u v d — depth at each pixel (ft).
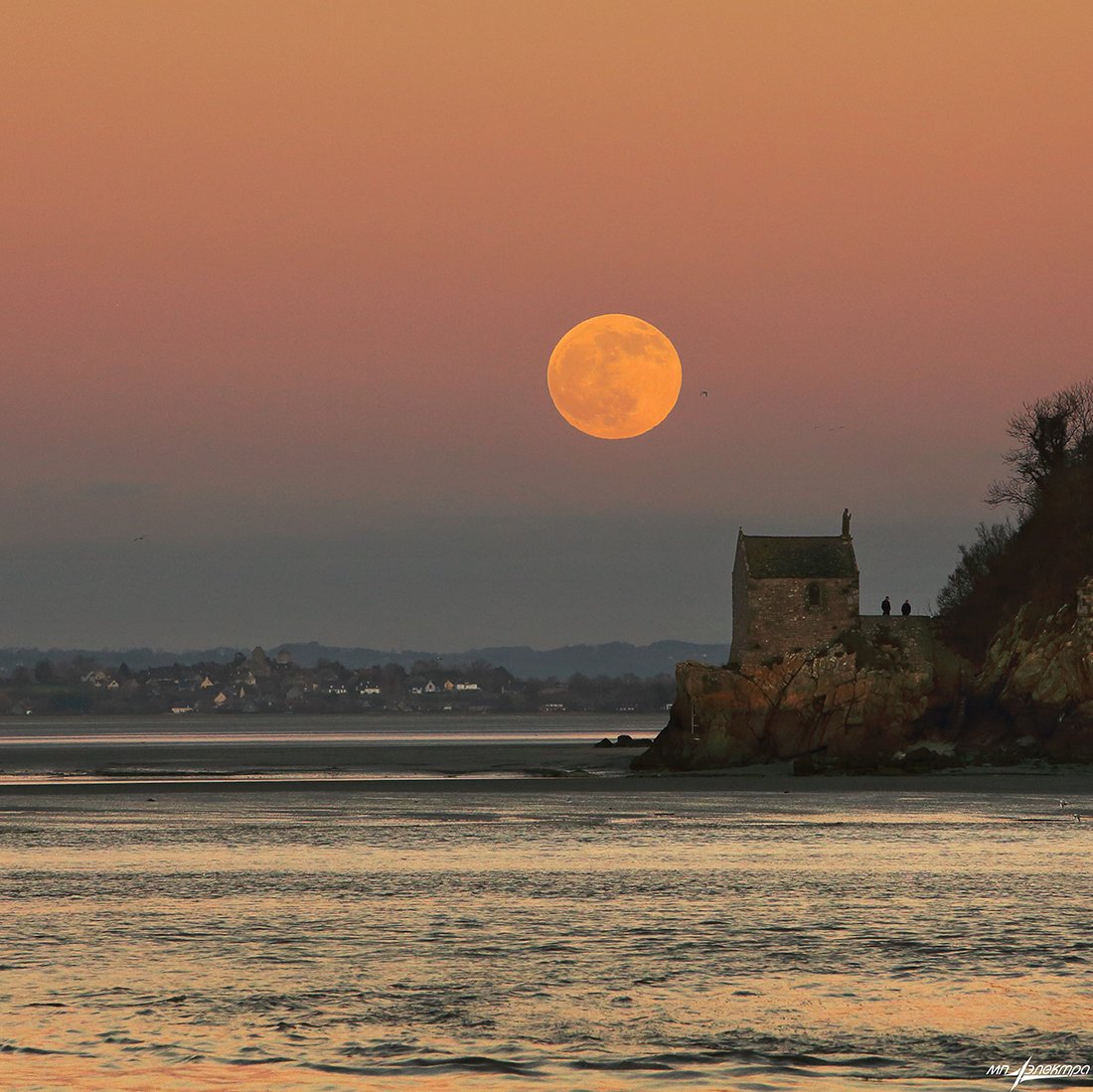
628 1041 350.43
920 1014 375.45
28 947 465.06
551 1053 340.18
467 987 406.82
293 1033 357.41
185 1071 325.42
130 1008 383.04
